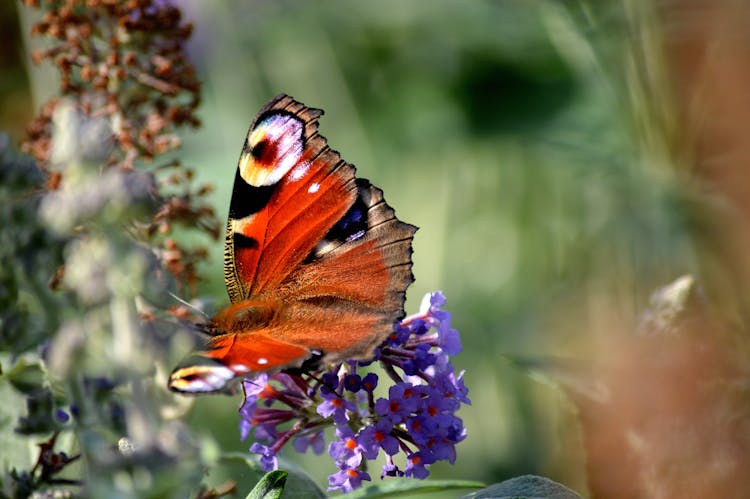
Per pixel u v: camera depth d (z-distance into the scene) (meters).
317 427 0.88
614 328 0.88
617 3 1.00
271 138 0.89
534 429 1.02
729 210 0.96
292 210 0.89
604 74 1.02
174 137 0.91
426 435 0.87
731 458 0.87
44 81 0.99
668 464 0.87
